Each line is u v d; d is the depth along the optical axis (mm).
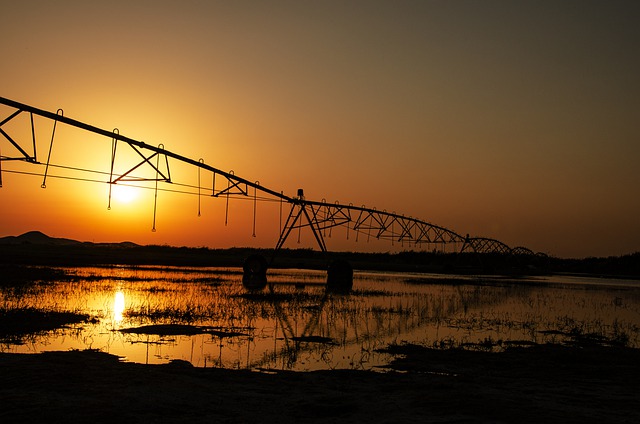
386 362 13727
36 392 9258
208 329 17672
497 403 9320
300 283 40875
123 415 8250
